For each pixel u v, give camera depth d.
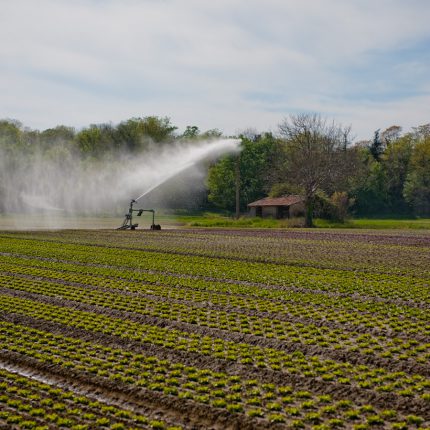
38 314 22.88
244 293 27.47
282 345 18.83
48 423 13.07
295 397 14.48
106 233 61.69
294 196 105.25
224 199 121.81
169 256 41.53
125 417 13.38
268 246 49.22
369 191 141.62
